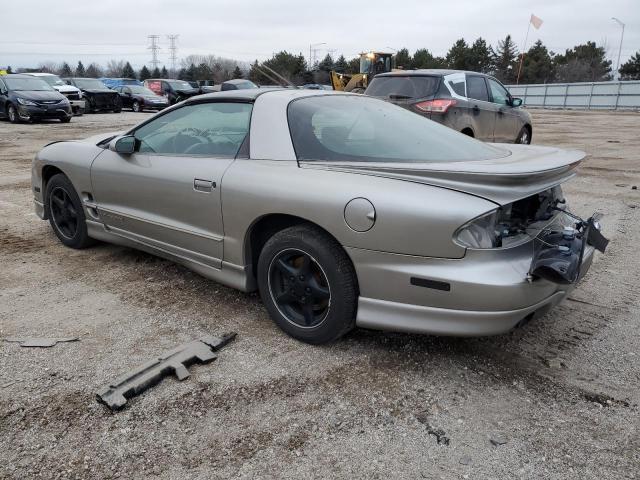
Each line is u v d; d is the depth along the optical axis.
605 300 3.82
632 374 2.87
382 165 2.81
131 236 4.06
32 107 16.92
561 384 2.76
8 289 3.84
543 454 2.26
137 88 26.69
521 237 2.72
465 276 2.52
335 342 3.13
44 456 2.22
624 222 5.94
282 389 2.68
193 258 3.60
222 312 3.52
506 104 9.55
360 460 2.22
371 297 2.79
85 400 2.56
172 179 3.56
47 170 4.79
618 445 2.32
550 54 78.81
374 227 2.66
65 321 3.35
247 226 3.16
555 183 2.89
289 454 2.25
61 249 4.73
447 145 3.21
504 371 2.88
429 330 2.68
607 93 38.12
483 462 2.22
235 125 3.42
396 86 8.40
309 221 2.92
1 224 5.50
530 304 2.61
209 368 2.85
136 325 3.32
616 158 11.19
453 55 75.12
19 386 2.66
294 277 3.04
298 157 3.07
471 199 2.56
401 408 2.55
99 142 4.50
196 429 2.39
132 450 2.26
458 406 2.57
